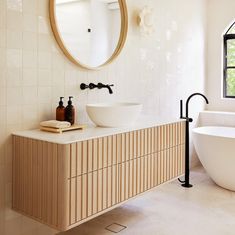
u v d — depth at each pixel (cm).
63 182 203
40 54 248
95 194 224
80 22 277
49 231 264
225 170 365
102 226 282
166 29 392
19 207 233
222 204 332
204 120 479
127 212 312
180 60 425
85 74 288
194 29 454
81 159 212
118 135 241
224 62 492
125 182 250
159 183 288
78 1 274
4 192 234
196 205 329
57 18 256
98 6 293
